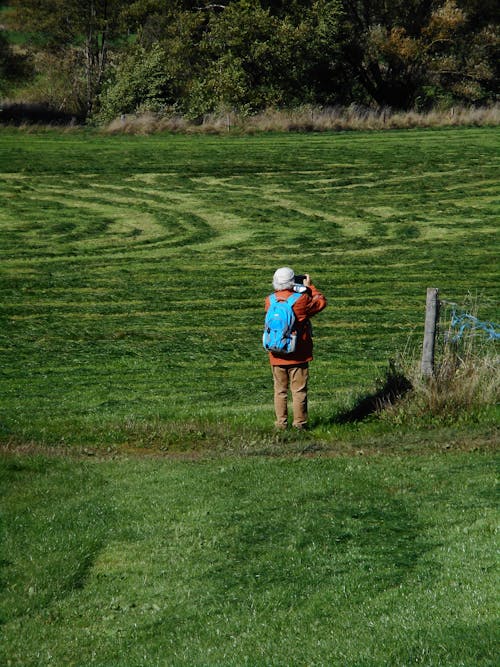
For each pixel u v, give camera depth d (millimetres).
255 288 45656
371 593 12922
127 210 65625
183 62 119062
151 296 44188
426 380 25719
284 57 116312
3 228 59875
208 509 17469
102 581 14523
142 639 12461
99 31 130125
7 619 13344
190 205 67062
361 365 32500
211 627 12461
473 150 87688
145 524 16875
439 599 12281
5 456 22359
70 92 129625
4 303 43031
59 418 26375
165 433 24562
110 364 33562
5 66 127750
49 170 80062
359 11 126375
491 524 15203
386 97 128250
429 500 17328
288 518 16578
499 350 30594
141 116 106312
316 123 104188
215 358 34406
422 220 61594
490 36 123312
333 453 22312
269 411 26516
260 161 83750
